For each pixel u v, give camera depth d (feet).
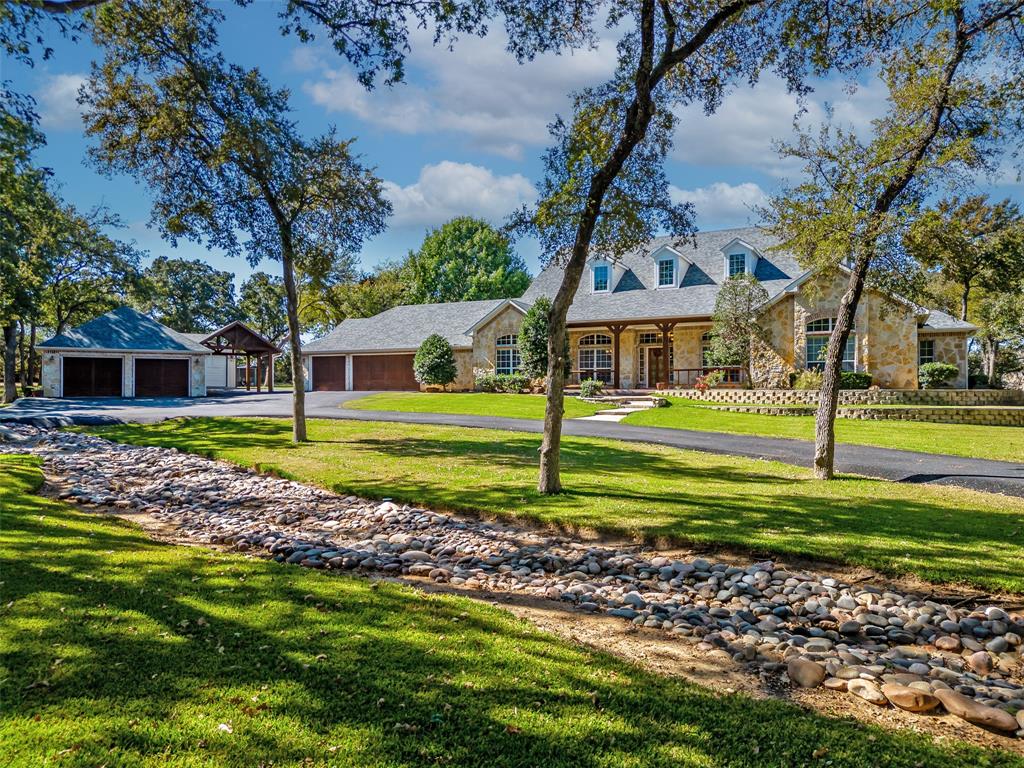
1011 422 61.62
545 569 20.97
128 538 21.67
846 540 22.00
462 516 27.48
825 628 16.34
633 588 19.11
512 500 28.45
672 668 13.21
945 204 32.86
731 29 31.48
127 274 122.52
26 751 8.48
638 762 9.07
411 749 9.03
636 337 97.30
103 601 14.48
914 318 74.23
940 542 21.90
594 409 76.33
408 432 56.08
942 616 16.76
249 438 51.75
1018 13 29.68
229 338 121.08
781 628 16.17
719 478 35.24
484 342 105.70
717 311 80.69
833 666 13.66
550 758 9.04
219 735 9.12
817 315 77.00
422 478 34.12
